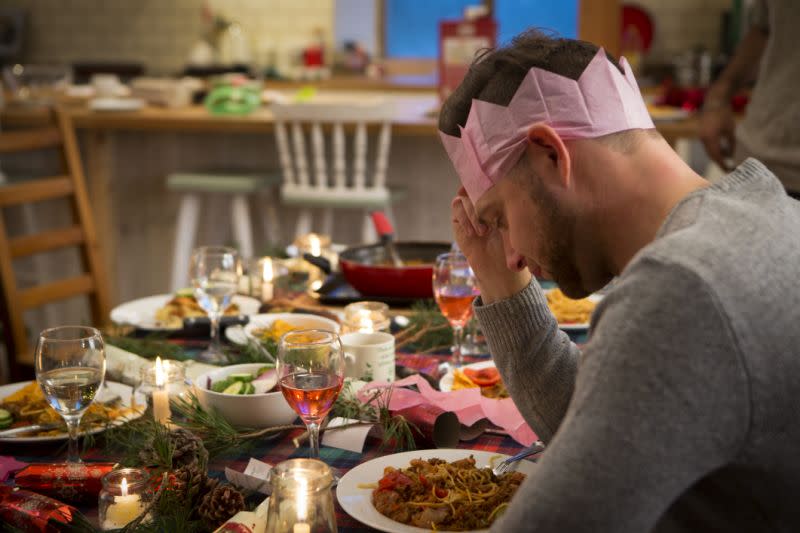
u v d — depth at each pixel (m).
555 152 0.86
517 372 1.17
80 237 2.61
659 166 0.86
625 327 0.71
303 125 3.39
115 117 3.55
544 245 0.90
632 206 0.85
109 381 1.37
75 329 1.10
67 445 1.19
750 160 0.87
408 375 1.39
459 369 1.38
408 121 3.34
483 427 1.21
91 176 3.82
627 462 0.68
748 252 0.74
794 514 0.76
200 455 1.07
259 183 3.52
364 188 3.40
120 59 6.23
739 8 5.34
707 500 0.79
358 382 1.25
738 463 0.73
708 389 0.69
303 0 5.95
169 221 3.89
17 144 2.46
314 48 5.79
